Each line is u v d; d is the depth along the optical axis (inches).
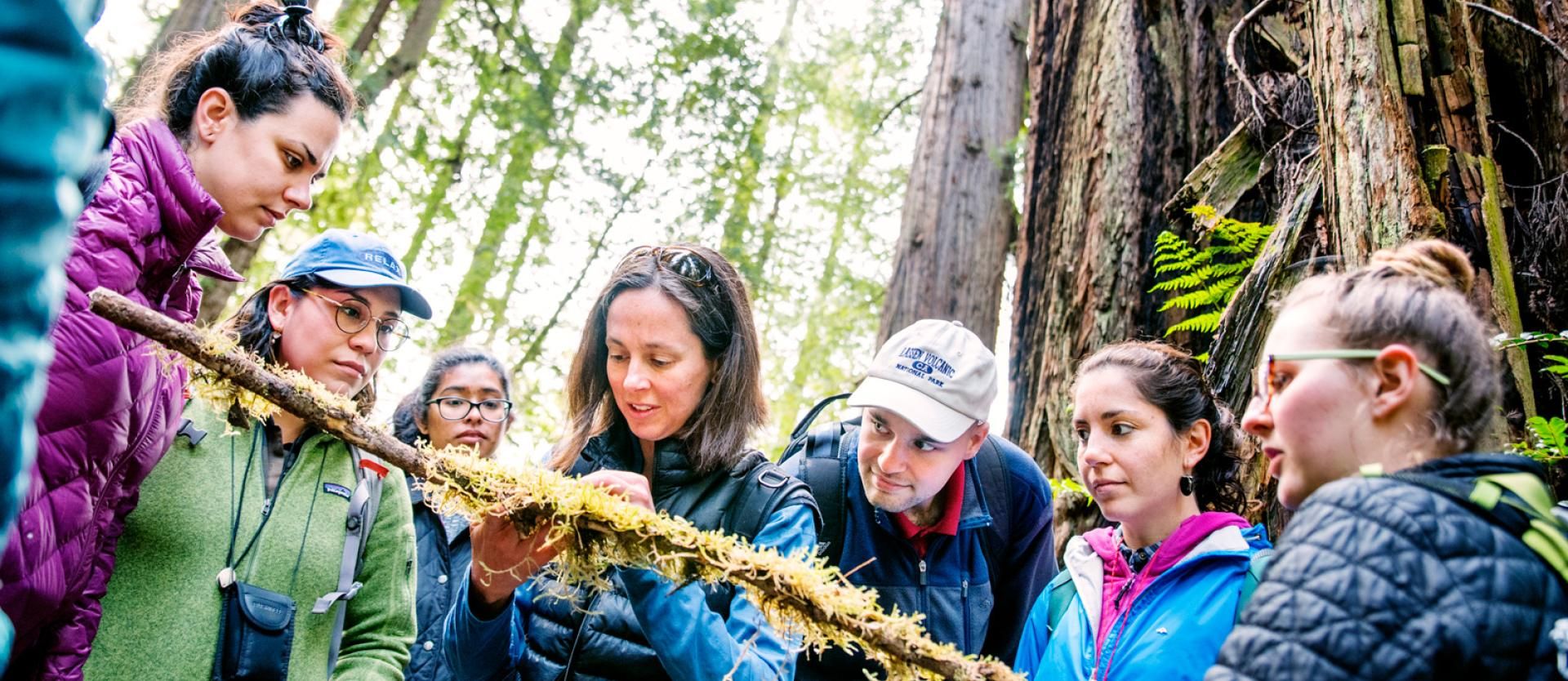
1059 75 222.5
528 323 403.2
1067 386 187.6
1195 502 87.3
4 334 20.1
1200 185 172.7
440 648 113.4
